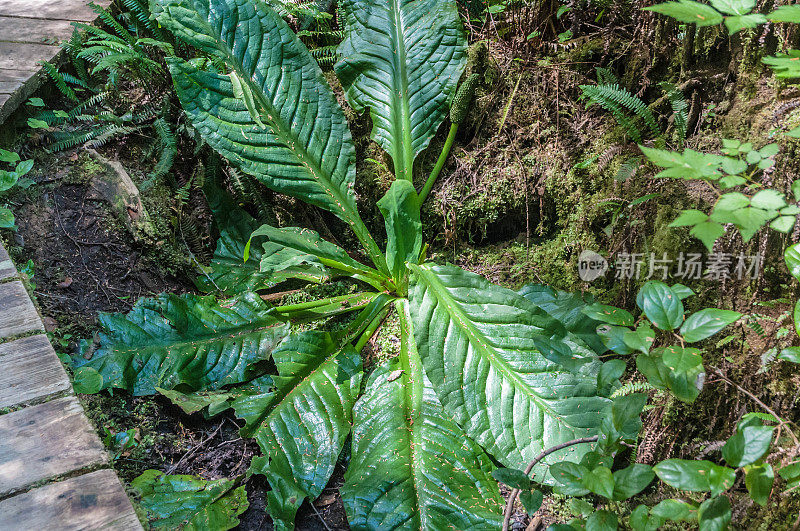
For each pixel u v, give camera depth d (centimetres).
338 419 256
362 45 335
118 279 292
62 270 281
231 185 331
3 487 180
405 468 233
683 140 239
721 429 216
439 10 332
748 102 214
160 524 219
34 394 207
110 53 316
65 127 320
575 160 297
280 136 304
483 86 324
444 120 332
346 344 280
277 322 287
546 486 242
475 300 261
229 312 285
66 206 299
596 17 313
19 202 288
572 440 211
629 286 255
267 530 231
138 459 242
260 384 273
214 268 314
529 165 309
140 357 260
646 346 157
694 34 239
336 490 249
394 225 279
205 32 299
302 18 362
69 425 199
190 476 240
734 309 211
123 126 329
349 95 332
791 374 192
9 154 285
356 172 337
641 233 247
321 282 312
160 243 307
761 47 212
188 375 263
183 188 317
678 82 248
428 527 216
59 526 173
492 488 232
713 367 208
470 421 241
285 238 272
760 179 195
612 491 159
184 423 262
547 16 316
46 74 319
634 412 167
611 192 268
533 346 248
